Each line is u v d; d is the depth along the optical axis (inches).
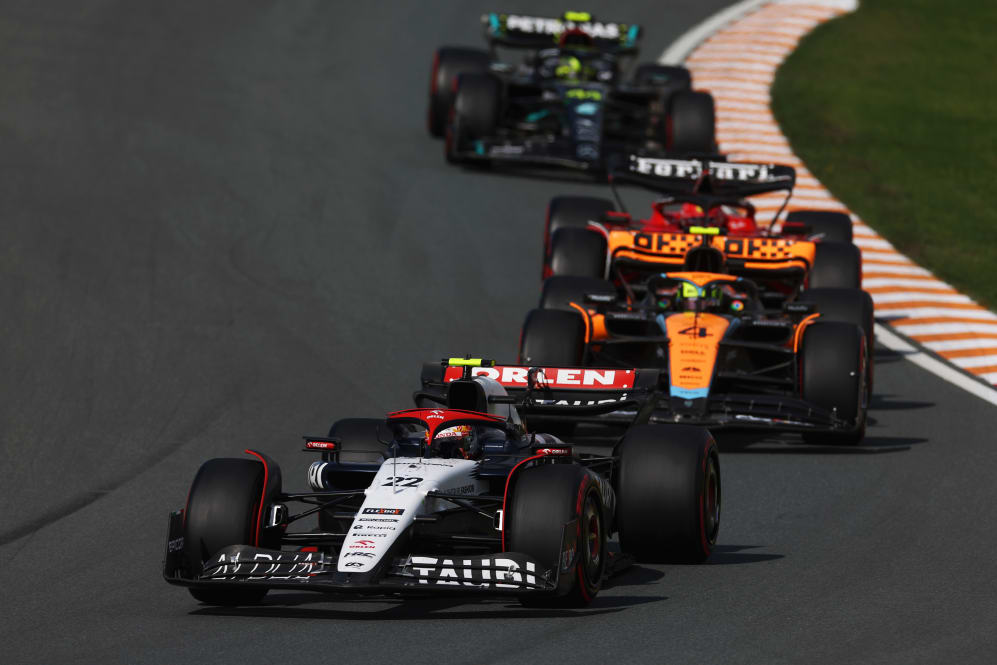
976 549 1419.8
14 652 1117.7
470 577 1111.6
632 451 1336.1
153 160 3334.2
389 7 5044.3
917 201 3491.6
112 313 2397.9
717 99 4119.1
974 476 1745.8
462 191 3307.1
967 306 2760.8
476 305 2576.3
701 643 1094.4
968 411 2128.4
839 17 5167.3
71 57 4146.2
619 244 2276.1
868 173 3659.0
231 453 1833.2
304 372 2177.7
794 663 1047.0
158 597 1283.2
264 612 1213.1
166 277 2600.9
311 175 3326.8
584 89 3491.6
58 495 1658.5
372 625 1155.3
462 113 3422.7
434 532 1232.8
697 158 2513.5
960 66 4751.5
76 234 2800.2
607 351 2058.3
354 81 4220.0
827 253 2289.6
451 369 1679.4
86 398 2026.3
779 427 1808.6
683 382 1850.4
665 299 2009.1
